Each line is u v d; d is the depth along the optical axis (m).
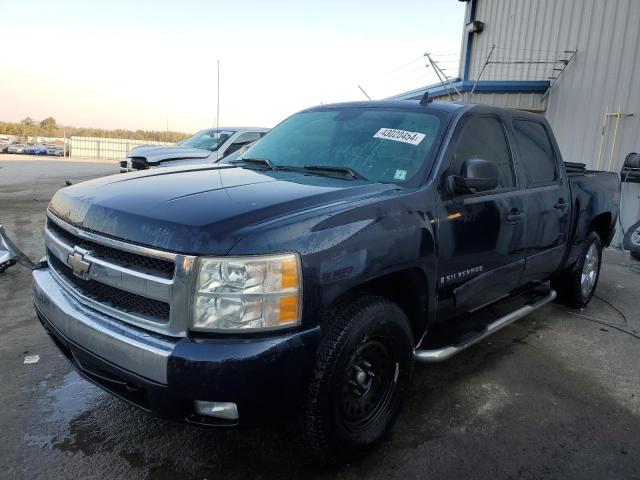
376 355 2.77
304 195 2.63
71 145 43.00
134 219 2.35
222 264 2.13
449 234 3.05
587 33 10.05
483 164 3.05
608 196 5.38
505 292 3.93
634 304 5.77
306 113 4.23
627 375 3.94
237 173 3.27
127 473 2.63
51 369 3.70
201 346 2.14
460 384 3.69
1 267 5.73
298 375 2.27
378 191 2.85
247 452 2.83
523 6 11.91
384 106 3.81
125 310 2.37
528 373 3.91
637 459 2.88
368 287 2.75
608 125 9.65
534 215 3.94
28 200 12.28
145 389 2.24
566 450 2.94
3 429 2.97
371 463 2.77
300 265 2.24
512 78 12.43
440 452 2.88
